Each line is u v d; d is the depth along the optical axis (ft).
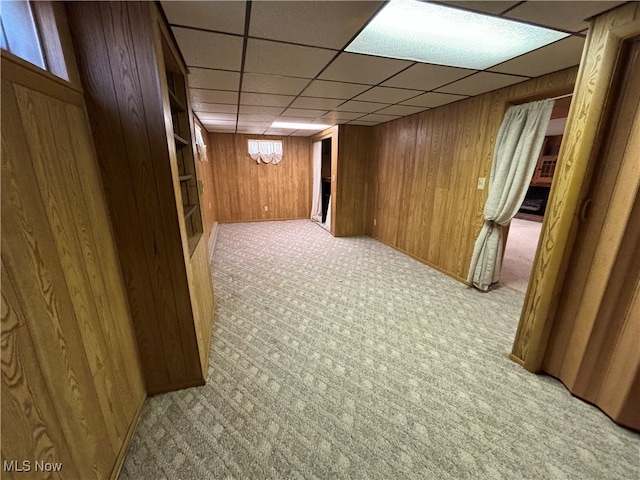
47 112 3.06
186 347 5.41
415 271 12.07
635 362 4.47
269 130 18.62
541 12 4.42
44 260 2.88
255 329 7.71
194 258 6.04
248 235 18.11
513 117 8.50
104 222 4.22
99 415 3.71
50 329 2.90
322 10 4.34
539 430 4.75
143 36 3.90
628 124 4.39
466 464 4.22
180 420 4.91
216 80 7.75
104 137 4.08
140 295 4.90
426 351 6.82
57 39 3.44
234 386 5.70
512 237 18.13
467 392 5.57
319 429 4.77
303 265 12.75
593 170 4.86
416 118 12.73
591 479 4.02
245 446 4.47
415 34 5.12
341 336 7.41
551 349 5.84
